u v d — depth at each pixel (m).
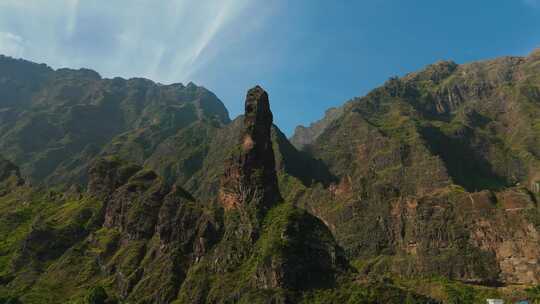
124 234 173.88
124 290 149.50
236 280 135.38
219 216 156.62
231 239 147.00
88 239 180.75
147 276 149.75
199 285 138.50
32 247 179.50
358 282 130.62
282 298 122.38
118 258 163.88
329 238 142.12
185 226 158.12
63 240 183.12
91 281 160.75
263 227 145.25
